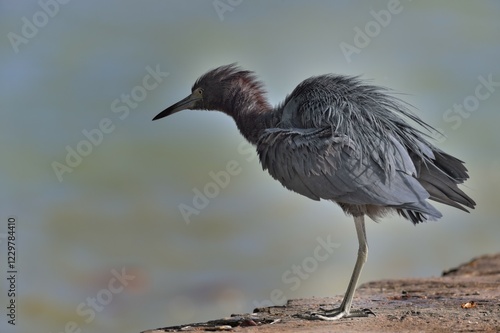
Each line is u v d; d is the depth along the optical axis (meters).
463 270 12.33
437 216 9.28
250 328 8.69
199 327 9.00
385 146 9.60
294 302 10.23
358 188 9.57
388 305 9.60
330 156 9.66
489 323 8.43
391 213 9.87
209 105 11.67
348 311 9.16
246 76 11.45
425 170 9.81
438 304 9.51
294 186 10.02
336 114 9.81
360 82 10.27
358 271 9.36
